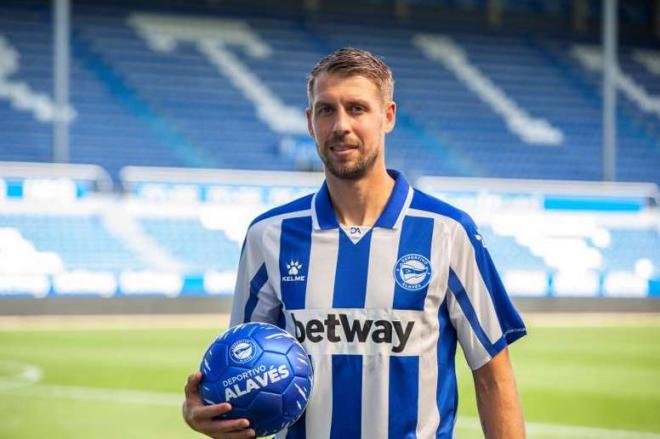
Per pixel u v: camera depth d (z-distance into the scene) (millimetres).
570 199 23266
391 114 3408
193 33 29484
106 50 28141
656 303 21188
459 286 3346
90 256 20047
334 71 3223
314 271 3365
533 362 13297
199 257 20812
